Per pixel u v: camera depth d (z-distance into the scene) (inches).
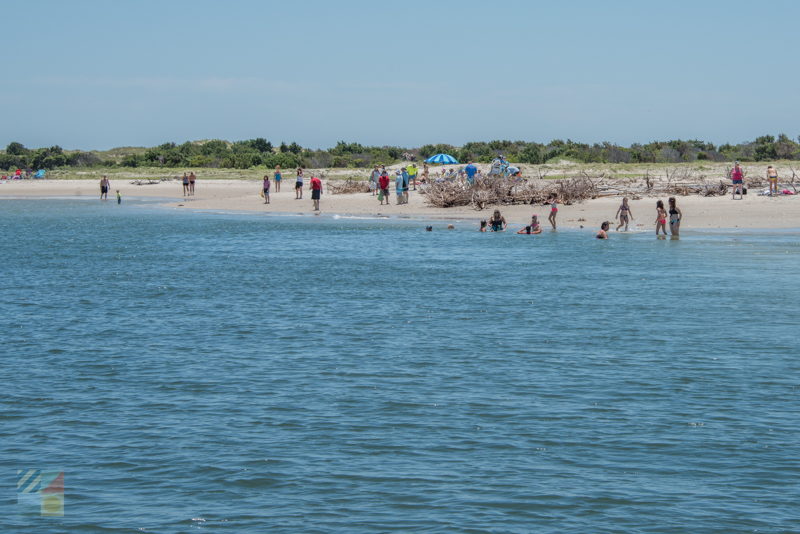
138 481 624.7
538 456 662.5
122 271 1791.3
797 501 580.7
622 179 4205.2
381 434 714.8
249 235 2610.7
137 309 1323.8
